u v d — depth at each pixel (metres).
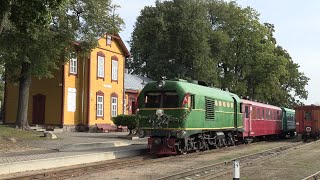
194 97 21.97
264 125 36.00
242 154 22.44
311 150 25.66
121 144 25.72
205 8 53.47
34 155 18.52
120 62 43.84
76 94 38.38
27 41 26.16
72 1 28.20
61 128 36.47
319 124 38.88
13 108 39.03
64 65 35.81
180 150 21.61
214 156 21.17
